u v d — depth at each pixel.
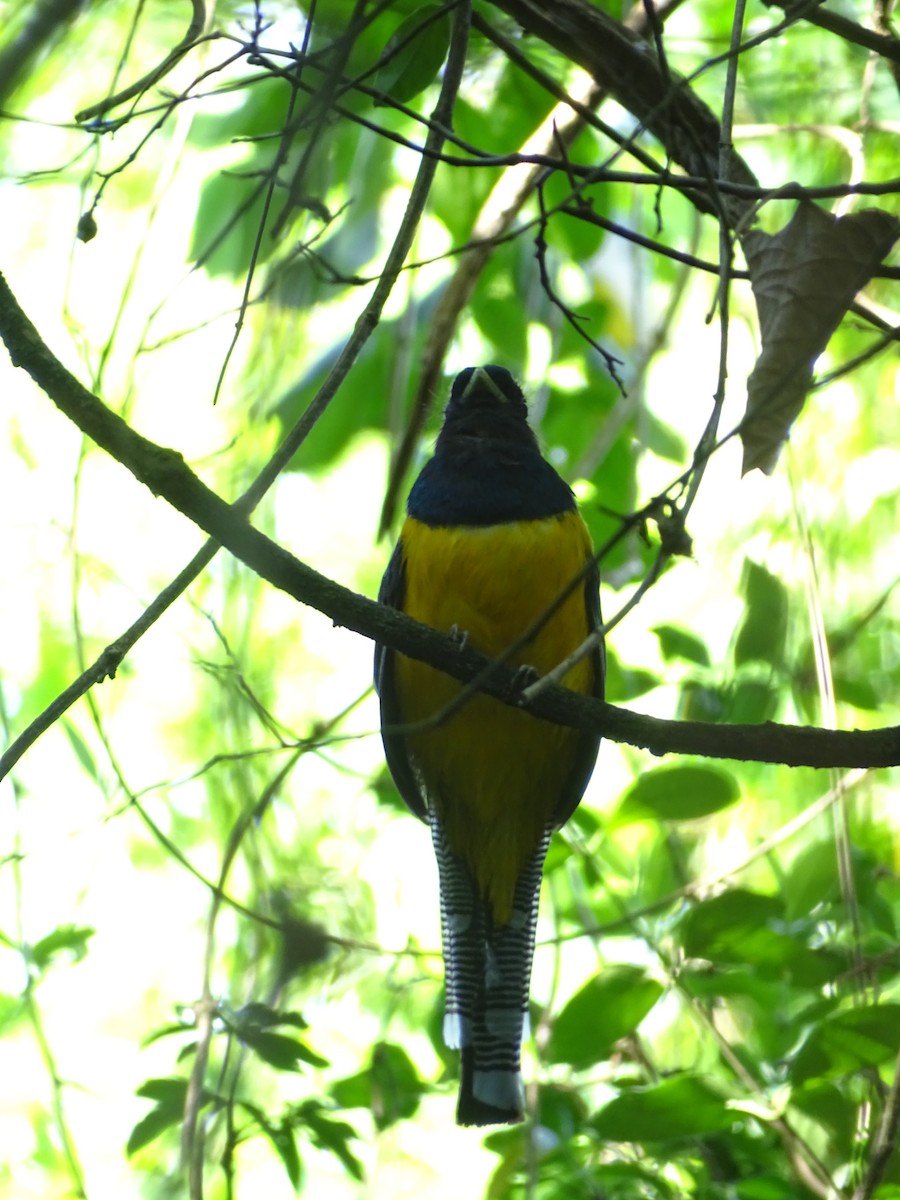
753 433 6.39
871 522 11.30
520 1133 8.68
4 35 9.04
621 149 7.19
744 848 10.37
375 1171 8.95
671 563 7.89
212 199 12.10
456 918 10.05
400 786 10.19
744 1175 8.60
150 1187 10.77
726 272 6.14
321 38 9.84
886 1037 7.55
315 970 9.67
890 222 6.57
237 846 8.70
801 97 11.41
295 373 12.30
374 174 11.97
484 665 7.00
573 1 8.00
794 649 10.08
